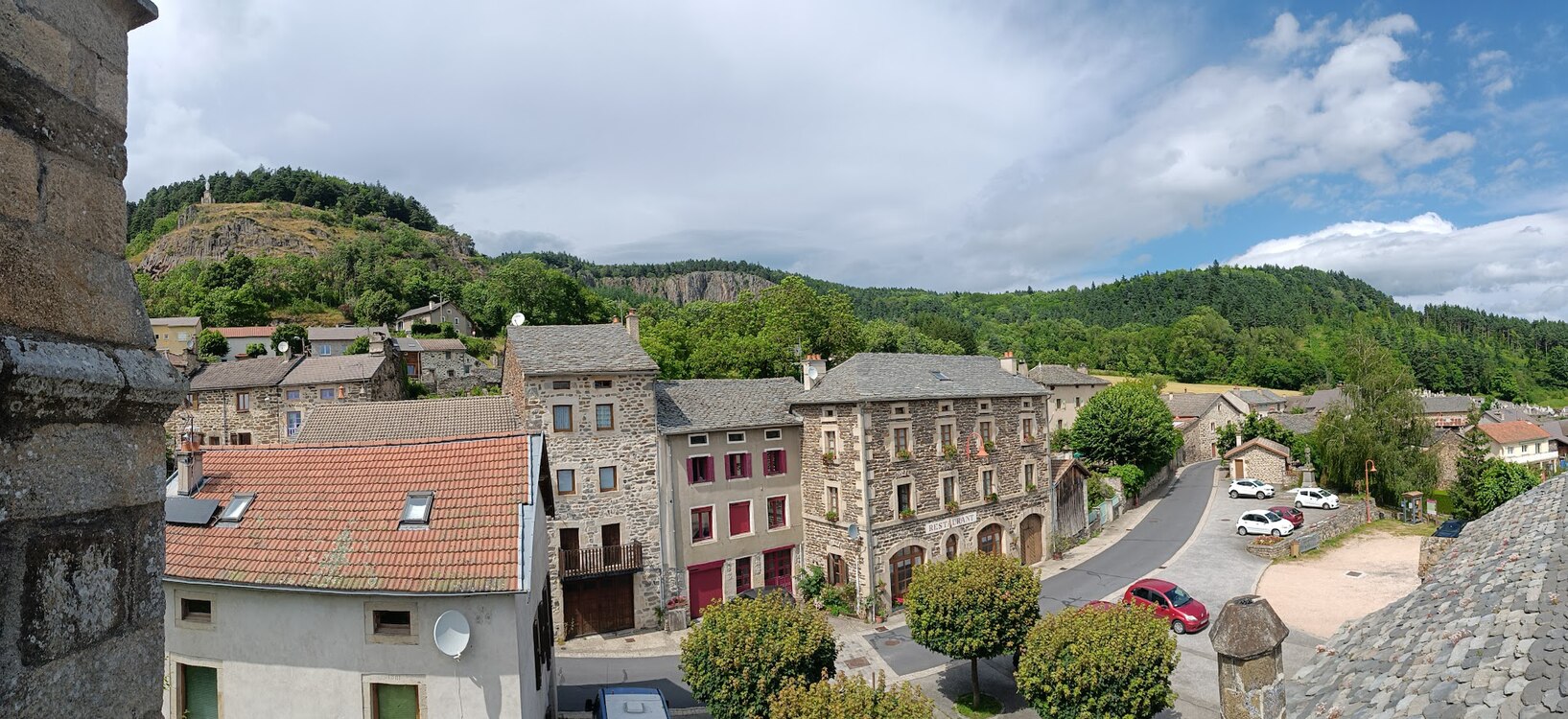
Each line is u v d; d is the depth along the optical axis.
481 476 16.42
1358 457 49.62
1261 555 36.16
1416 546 36.56
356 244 131.62
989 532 35.62
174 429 49.91
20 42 2.55
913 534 32.03
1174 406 87.75
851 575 31.08
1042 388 38.91
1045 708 17.42
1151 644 16.88
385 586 13.89
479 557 14.38
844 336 64.12
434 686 13.89
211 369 53.72
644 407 29.55
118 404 2.86
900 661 25.80
